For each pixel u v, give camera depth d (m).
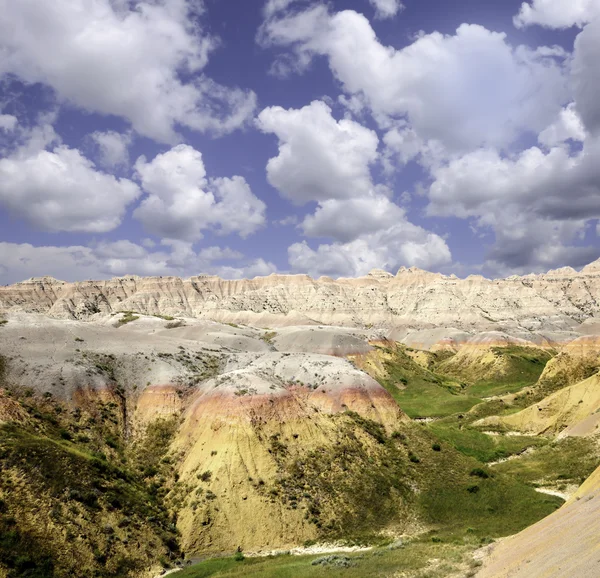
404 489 53.81
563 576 20.84
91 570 37.38
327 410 66.06
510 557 27.66
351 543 45.41
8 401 51.62
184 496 49.34
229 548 45.16
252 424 54.34
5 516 37.25
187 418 59.44
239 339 111.81
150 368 68.62
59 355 64.69
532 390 107.75
